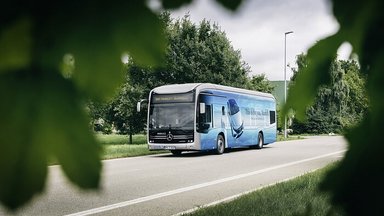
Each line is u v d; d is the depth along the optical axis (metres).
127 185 11.41
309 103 1.09
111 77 0.75
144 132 34.75
